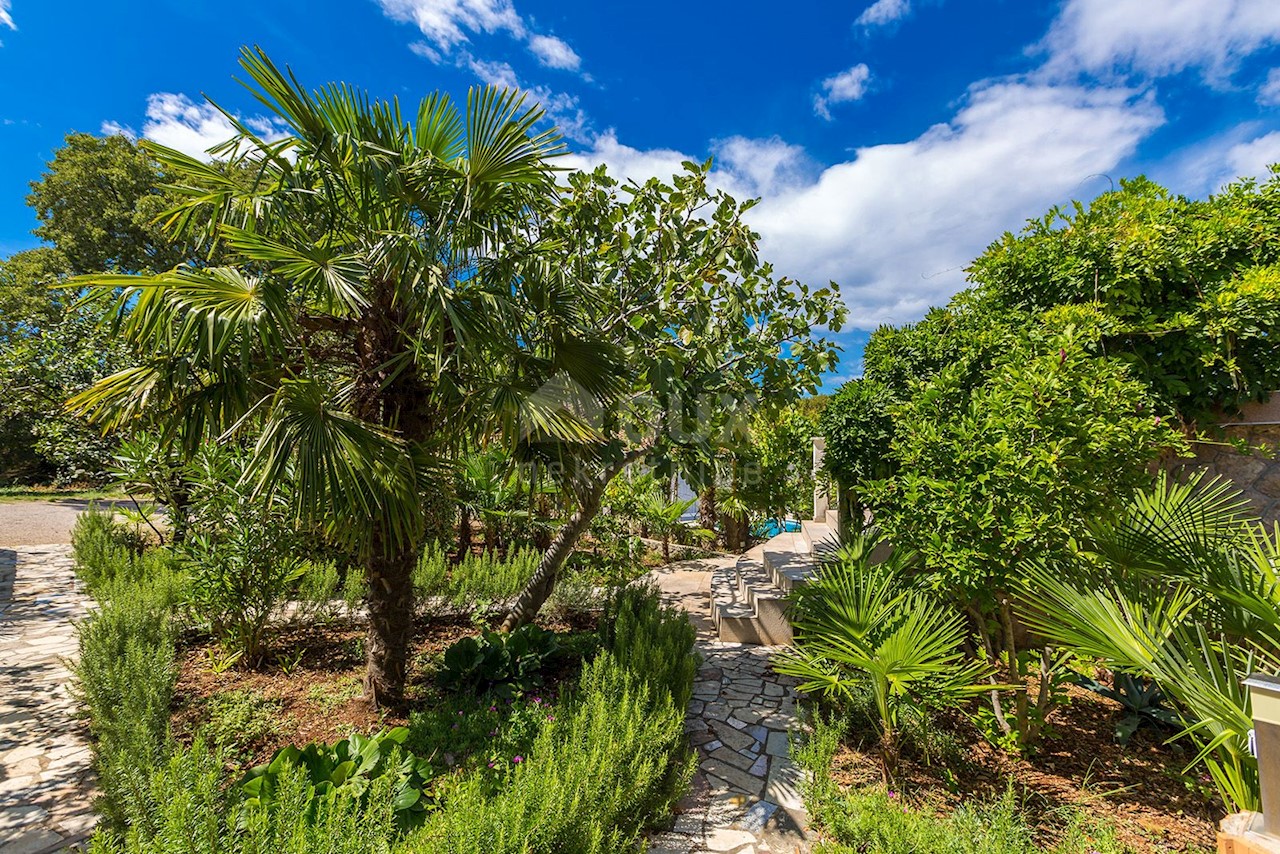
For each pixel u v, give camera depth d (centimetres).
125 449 562
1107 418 326
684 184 471
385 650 348
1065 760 313
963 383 507
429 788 252
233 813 169
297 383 283
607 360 389
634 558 802
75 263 1623
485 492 732
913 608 327
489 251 369
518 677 387
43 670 411
